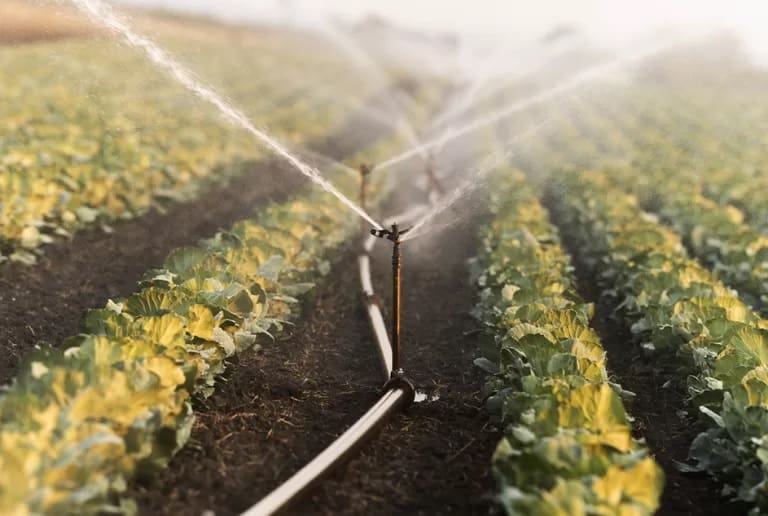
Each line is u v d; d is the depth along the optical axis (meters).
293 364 8.49
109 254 12.27
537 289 9.02
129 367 5.60
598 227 13.81
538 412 5.66
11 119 18.50
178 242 13.38
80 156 14.96
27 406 4.95
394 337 7.54
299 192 16.50
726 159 24.34
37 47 30.69
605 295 11.57
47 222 12.15
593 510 4.52
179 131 20.41
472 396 7.96
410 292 11.93
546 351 6.93
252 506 5.61
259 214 12.55
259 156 20.52
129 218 14.10
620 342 9.93
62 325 9.39
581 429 5.37
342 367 8.66
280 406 7.37
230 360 7.52
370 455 6.54
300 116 29.02
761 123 35.34
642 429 7.51
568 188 18.59
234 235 10.31
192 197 16.23
